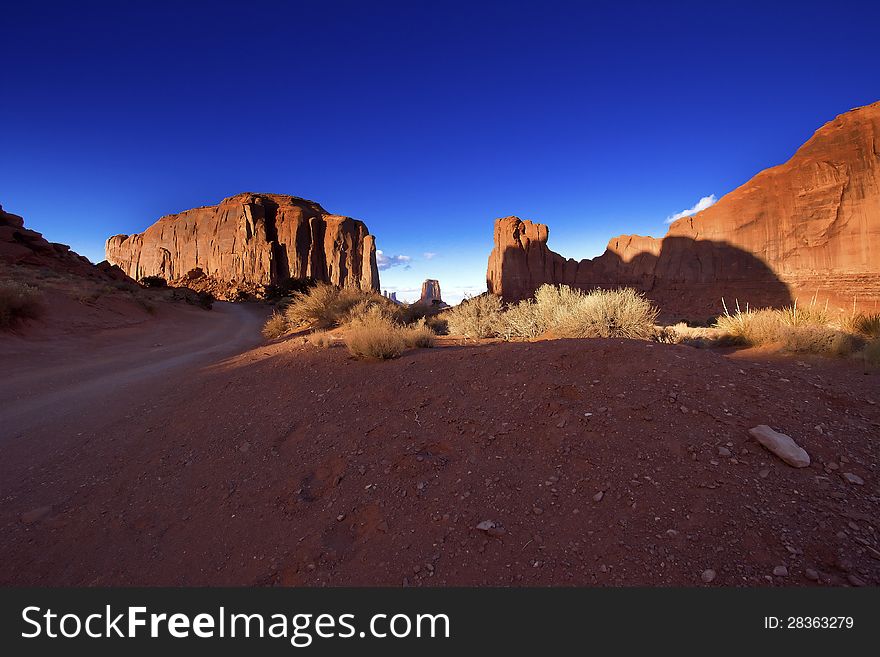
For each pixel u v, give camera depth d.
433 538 2.76
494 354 6.03
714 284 81.69
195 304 48.34
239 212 142.75
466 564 2.52
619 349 5.12
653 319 8.32
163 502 3.65
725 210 82.94
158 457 4.54
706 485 2.85
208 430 5.14
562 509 2.84
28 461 4.64
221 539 3.07
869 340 5.99
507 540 2.64
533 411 4.16
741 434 3.36
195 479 3.99
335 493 3.43
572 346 5.51
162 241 161.50
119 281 41.72
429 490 3.27
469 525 2.82
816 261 73.94
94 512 3.55
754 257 79.00
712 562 2.28
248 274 131.38
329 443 4.30
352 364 7.12
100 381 9.12
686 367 4.53
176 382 8.25
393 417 4.64
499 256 95.00
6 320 14.84
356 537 2.90
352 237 147.88
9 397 7.70
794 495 2.69
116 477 4.16
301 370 7.29
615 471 3.12
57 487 4.01
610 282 89.62
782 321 7.78
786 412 3.64
